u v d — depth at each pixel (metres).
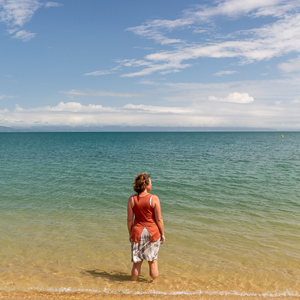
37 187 13.05
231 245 6.22
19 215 8.57
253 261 5.42
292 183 14.23
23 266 5.21
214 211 9.02
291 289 4.34
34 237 6.72
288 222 7.88
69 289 4.29
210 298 4.01
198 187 13.12
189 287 4.39
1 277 4.70
